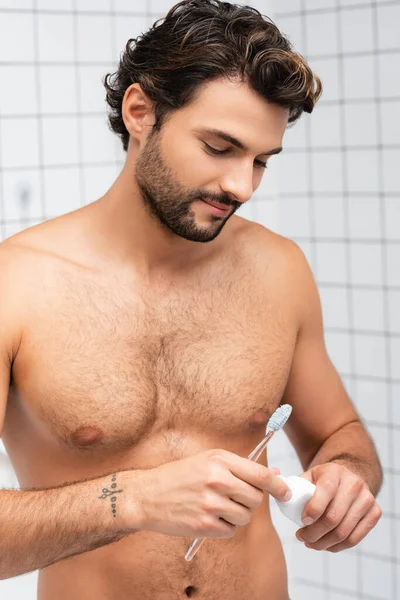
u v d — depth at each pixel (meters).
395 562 2.69
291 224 2.83
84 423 1.35
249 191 1.27
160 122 1.31
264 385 1.46
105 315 1.40
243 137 1.25
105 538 1.21
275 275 1.54
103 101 2.40
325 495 1.27
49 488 1.26
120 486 1.22
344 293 2.73
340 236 2.71
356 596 2.79
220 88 1.25
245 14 1.33
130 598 1.39
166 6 2.49
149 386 1.38
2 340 1.33
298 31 2.70
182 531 1.17
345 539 1.33
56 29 2.28
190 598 1.40
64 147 2.34
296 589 2.94
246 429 1.44
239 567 1.44
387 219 2.60
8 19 2.20
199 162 1.27
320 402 1.60
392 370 2.64
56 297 1.38
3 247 1.42
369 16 2.54
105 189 2.44
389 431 2.67
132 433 1.37
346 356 2.75
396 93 2.52
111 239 1.44
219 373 1.43
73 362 1.36
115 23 2.39
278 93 1.25
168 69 1.29
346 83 2.62
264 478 1.18
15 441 1.44
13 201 2.27
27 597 2.19
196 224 1.32
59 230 1.46
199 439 1.41
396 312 2.61
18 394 1.38
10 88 2.23
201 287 1.47
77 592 1.41
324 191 2.73
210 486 1.15
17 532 1.21
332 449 1.53
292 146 2.79
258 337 1.48
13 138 2.25
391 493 2.68
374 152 2.59
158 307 1.43
